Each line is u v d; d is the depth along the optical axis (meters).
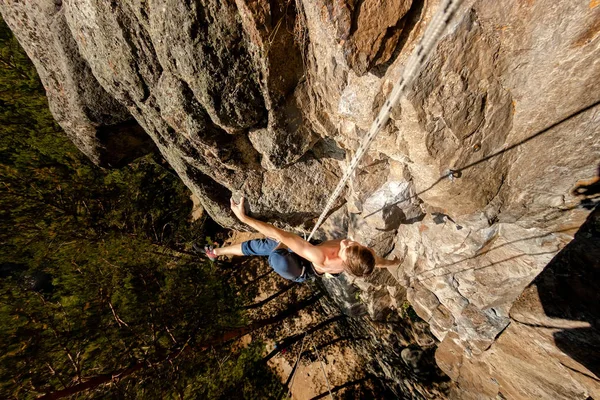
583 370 2.88
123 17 2.90
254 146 3.97
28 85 8.96
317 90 3.21
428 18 2.16
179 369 8.20
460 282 4.44
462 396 5.58
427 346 7.05
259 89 3.10
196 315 9.48
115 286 8.70
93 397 6.75
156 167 12.43
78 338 7.22
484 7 2.08
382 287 6.54
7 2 3.94
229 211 5.68
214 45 2.74
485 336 4.48
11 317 6.81
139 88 3.50
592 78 2.06
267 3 2.43
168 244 11.55
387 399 8.80
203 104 3.22
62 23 3.81
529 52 2.18
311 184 4.88
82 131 5.44
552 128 2.50
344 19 2.11
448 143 2.81
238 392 9.40
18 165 9.00
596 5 1.75
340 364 9.91
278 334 11.14
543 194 2.95
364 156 3.86
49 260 8.92
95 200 10.60
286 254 3.99
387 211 4.35
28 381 6.14
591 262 2.70
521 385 4.10
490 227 3.58
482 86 2.45
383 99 2.69
